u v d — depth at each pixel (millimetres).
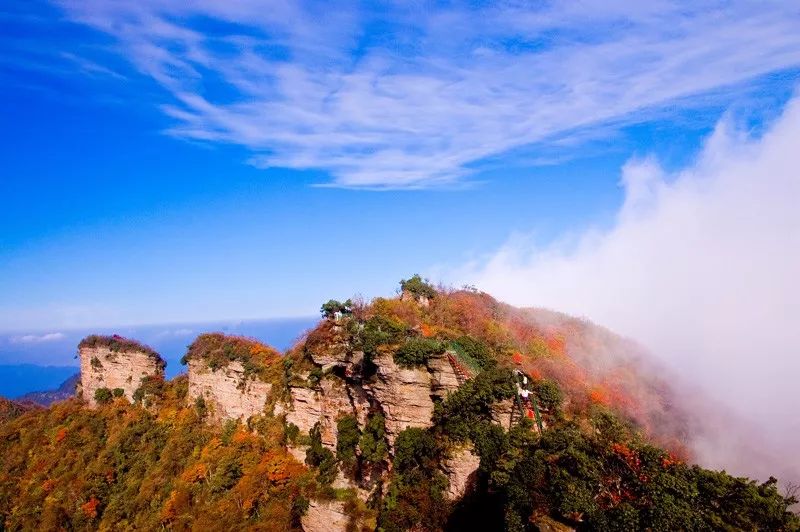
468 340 56500
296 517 58031
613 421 39875
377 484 53625
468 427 47469
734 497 29391
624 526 29781
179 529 64375
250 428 73188
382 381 53469
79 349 109438
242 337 85625
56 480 86625
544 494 34938
